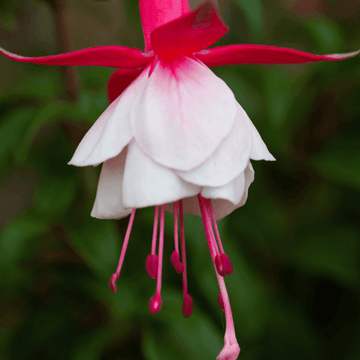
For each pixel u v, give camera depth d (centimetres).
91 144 31
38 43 71
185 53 31
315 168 62
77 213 50
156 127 30
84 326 59
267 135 62
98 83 48
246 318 52
